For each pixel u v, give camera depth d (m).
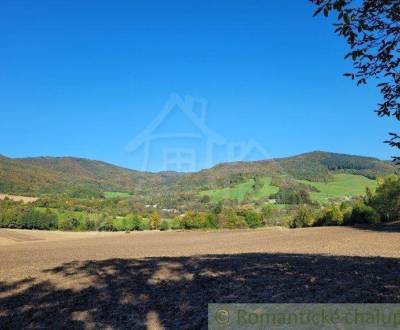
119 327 9.10
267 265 13.91
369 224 64.94
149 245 38.59
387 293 9.73
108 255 23.45
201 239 51.28
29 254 26.38
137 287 11.81
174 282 12.07
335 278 11.38
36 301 11.27
